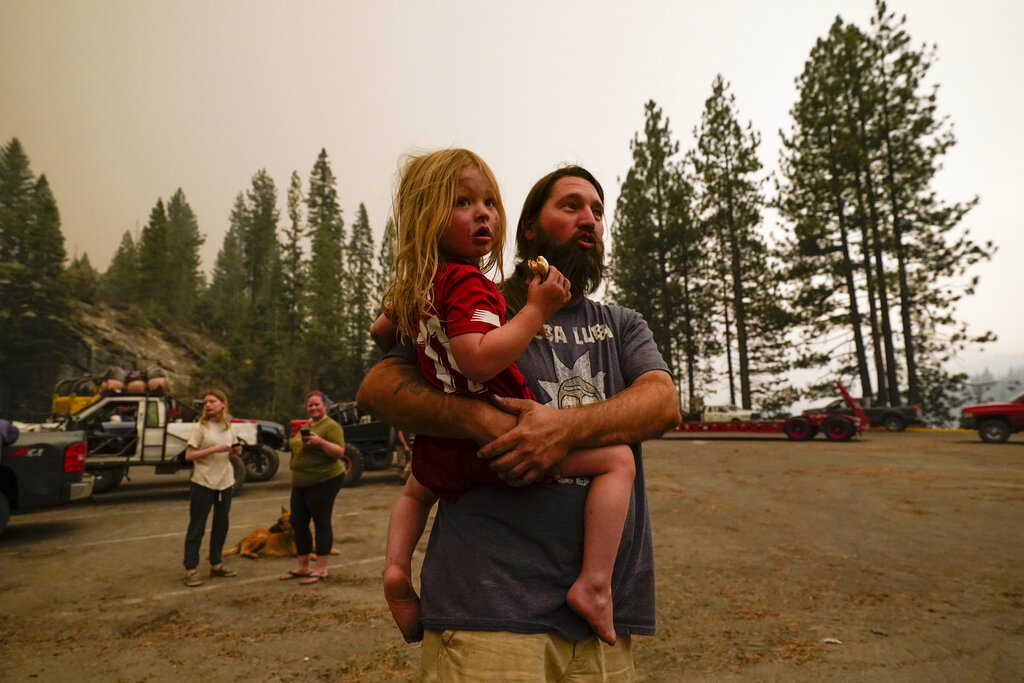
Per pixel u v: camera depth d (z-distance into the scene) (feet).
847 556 22.11
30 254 252.83
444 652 3.78
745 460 53.98
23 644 13.98
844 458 53.01
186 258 358.64
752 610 16.24
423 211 3.92
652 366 4.50
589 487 3.98
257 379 224.53
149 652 13.47
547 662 3.79
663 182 140.15
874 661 12.71
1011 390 101.45
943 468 45.01
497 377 3.91
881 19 109.09
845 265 110.32
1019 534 25.12
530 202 4.90
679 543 24.41
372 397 3.89
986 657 12.89
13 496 26.37
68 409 60.64
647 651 13.43
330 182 304.91
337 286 258.16
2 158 301.63
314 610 16.38
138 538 26.68
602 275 4.86
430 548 4.11
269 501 37.01
